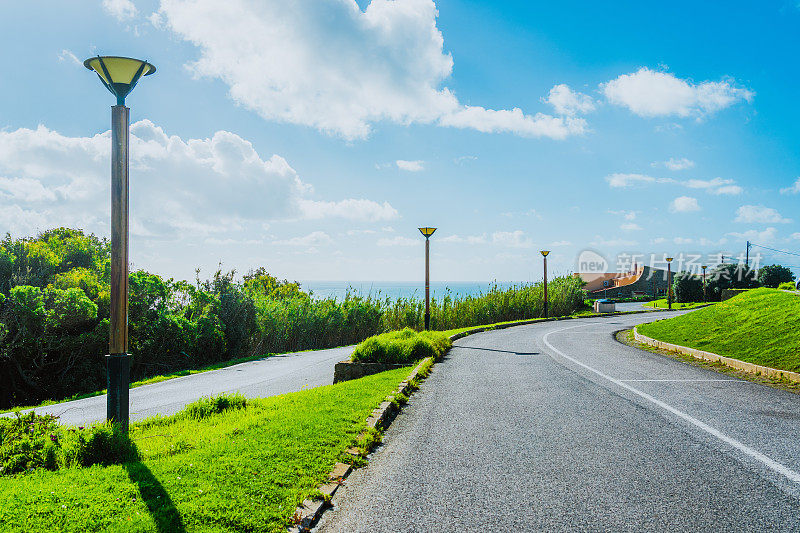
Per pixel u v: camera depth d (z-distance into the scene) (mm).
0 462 4980
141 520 3611
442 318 33656
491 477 4750
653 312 40281
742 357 11430
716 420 6742
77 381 19391
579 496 4277
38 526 3520
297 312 29234
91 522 3574
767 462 5078
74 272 21531
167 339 22297
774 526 3699
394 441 5973
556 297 41062
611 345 16891
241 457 5020
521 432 6281
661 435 6066
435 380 10258
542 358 13680
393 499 4250
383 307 33250
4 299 17688
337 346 30078
